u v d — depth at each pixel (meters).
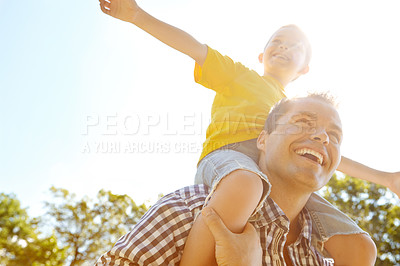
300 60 2.84
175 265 1.41
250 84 2.39
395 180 2.44
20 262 27.17
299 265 1.64
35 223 27.80
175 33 2.13
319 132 1.59
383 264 20.81
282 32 2.86
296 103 1.66
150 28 2.05
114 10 1.93
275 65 2.78
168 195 1.60
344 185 22.12
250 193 1.42
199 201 1.53
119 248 1.36
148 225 1.42
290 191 1.60
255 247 1.34
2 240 28.22
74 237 25.89
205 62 2.26
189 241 1.38
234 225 1.37
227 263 1.27
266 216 1.53
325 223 1.81
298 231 1.71
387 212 21.48
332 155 1.62
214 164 1.73
